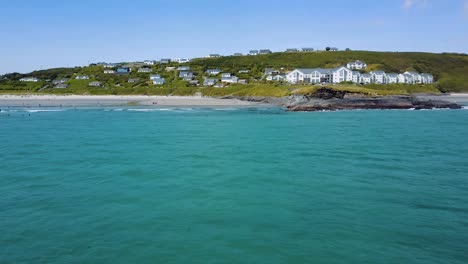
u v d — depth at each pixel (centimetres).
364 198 2281
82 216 1967
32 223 1877
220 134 5094
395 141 4425
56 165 3114
